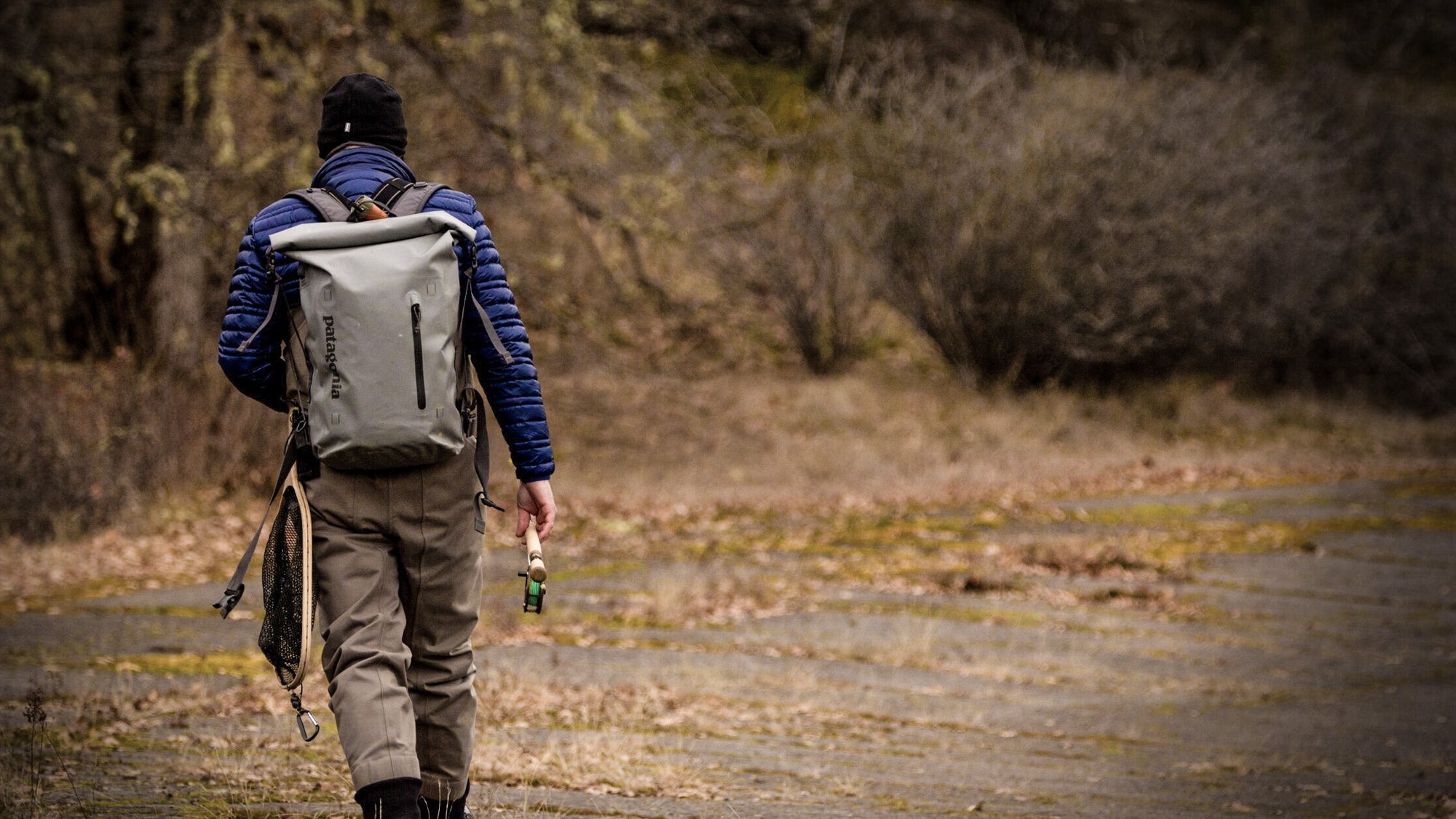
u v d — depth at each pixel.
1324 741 12.94
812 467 30.39
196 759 8.80
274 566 5.17
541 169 28.61
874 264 39.12
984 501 28.11
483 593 17.56
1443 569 23.30
